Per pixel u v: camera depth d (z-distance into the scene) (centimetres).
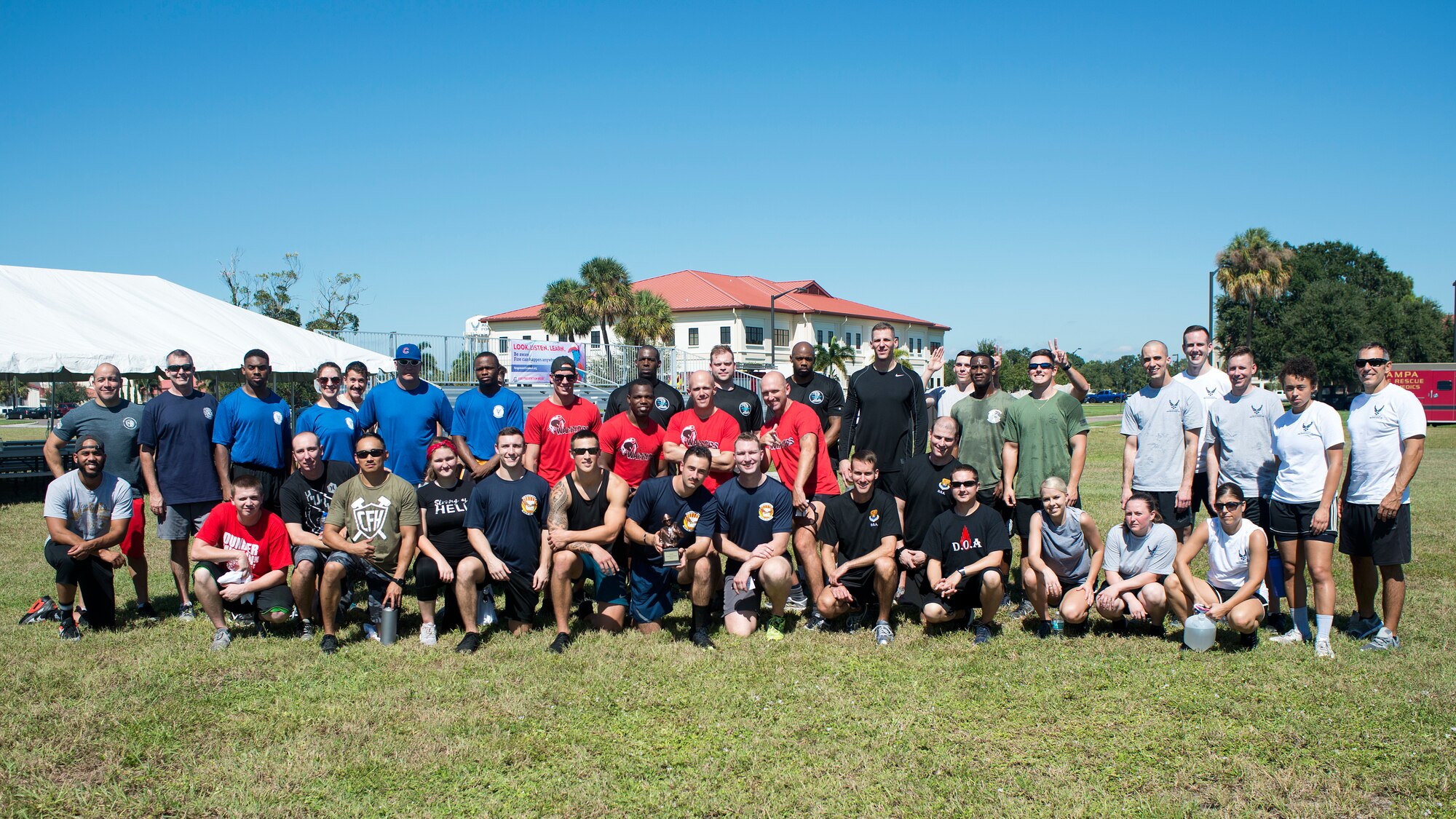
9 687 512
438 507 633
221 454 701
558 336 4428
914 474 688
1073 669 548
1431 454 2325
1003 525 623
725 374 780
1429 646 584
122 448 756
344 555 612
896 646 605
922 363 7462
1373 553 579
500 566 610
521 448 624
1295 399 594
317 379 766
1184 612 616
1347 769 406
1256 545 587
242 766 415
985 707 489
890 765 418
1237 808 373
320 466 662
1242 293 4875
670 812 375
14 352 1420
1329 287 5728
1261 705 484
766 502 634
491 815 372
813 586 655
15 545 1010
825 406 812
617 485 632
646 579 634
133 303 1883
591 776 407
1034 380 701
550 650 592
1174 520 683
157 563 897
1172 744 438
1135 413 700
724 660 573
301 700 498
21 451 1664
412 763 419
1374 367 580
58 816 371
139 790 396
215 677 536
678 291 6006
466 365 3028
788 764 419
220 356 1786
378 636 620
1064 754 428
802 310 6122
